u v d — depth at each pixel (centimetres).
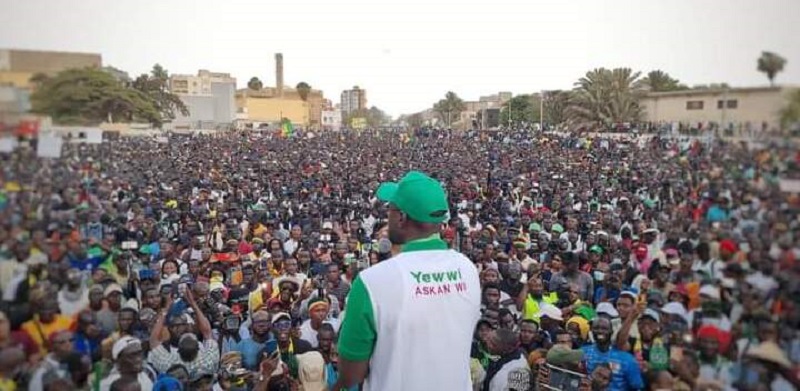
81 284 303
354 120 5975
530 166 1381
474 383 488
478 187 1509
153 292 435
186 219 830
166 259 607
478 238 950
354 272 772
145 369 403
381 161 2298
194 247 798
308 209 1352
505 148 1727
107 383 319
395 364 215
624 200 532
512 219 1131
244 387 468
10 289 265
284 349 514
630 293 391
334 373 479
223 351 521
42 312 279
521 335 511
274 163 1977
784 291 275
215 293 643
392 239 244
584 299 590
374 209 1276
